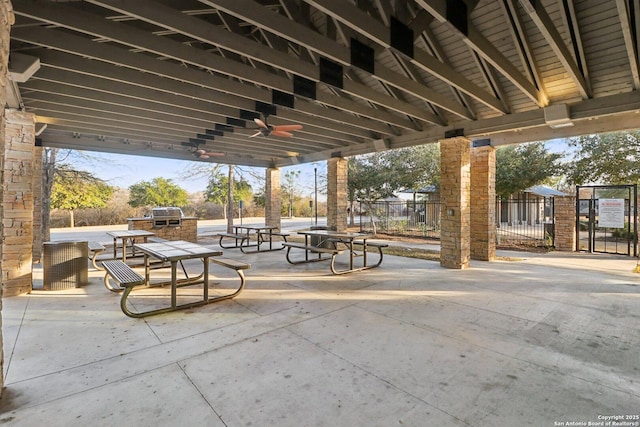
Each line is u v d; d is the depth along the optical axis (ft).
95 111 17.76
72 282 15.65
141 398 6.71
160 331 10.26
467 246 21.02
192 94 14.60
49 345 9.23
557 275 18.57
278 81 13.37
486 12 12.73
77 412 6.24
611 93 15.16
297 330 10.32
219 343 9.36
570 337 9.78
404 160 46.26
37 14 8.17
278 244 33.60
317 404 6.48
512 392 6.89
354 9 9.06
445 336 9.84
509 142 22.41
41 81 13.69
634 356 8.55
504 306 12.78
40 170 23.21
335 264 22.25
